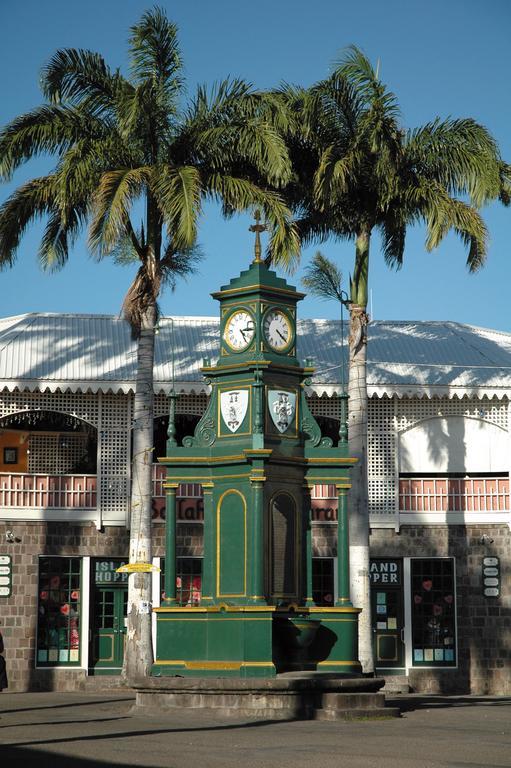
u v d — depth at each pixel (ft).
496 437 120.06
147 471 91.76
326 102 95.50
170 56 92.48
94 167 90.43
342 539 75.66
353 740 57.11
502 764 48.67
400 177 95.09
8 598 112.57
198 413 117.39
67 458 124.47
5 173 91.50
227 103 92.63
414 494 118.42
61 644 113.19
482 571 117.60
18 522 113.60
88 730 61.05
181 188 85.97
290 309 76.33
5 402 114.42
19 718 69.46
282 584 73.00
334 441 120.78
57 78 92.38
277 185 91.04
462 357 122.83
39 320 126.11
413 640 116.88
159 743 54.85
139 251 92.89
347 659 73.51
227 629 71.31
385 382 116.57
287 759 49.42
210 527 74.23
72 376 112.57
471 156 94.73
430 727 64.54
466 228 93.66
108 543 114.62
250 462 72.49
